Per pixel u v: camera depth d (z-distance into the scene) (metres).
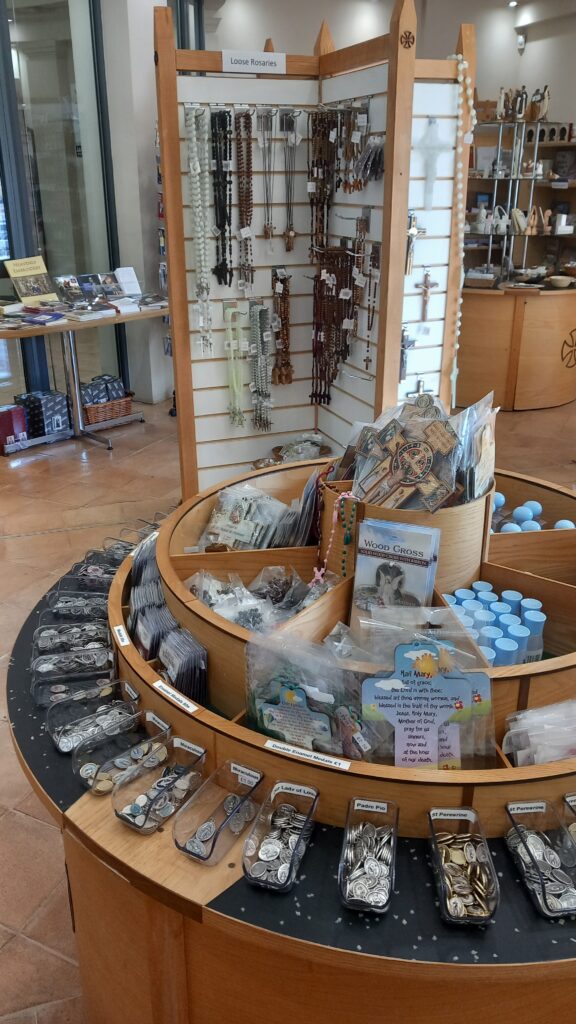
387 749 1.60
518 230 7.19
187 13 7.38
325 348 4.04
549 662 1.65
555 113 10.70
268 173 3.79
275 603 2.18
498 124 6.93
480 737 1.59
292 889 1.38
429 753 1.57
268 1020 1.48
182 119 3.55
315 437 4.27
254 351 4.04
